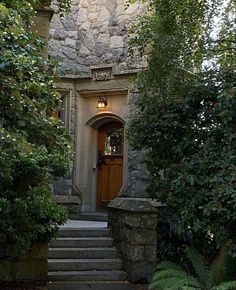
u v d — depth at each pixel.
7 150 3.24
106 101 8.96
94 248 6.44
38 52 4.28
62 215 5.43
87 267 6.02
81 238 6.57
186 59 6.11
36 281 5.51
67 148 4.16
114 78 8.80
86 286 5.57
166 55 6.22
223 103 5.12
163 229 6.50
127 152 8.62
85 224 7.54
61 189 8.96
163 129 5.89
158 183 6.17
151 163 6.33
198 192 5.08
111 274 5.89
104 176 9.32
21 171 5.04
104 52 8.96
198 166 5.18
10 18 3.48
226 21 6.28
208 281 4.67
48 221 5.38
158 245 6.36
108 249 6.41
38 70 4.13
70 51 9.14
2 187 5.16
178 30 6.34
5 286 5.30
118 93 8.83
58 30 9.10
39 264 5.55
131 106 8.48
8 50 3.63
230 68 5.56
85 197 9.10
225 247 4.88
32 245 5.52
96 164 9.32
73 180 9.05
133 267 5.79
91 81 9.05
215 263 4.91
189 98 5.64
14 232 5.06
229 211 4.68
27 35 4.04
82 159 9.16
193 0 6.33
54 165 5.18
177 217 6.29
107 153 9.35
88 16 9.23
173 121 5.82
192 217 5.08
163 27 6.48
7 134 3.13
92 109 9.17
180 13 6.39
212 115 5.54
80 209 8.98
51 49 8.98
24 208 4.97
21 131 3.52
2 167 3.85
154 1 6.84
